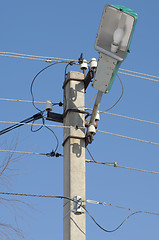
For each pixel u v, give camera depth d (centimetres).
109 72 823
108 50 799
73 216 859
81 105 984
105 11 775
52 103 1006
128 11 770
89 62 1019
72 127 948
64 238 862
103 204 909
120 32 777
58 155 956
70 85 1003
